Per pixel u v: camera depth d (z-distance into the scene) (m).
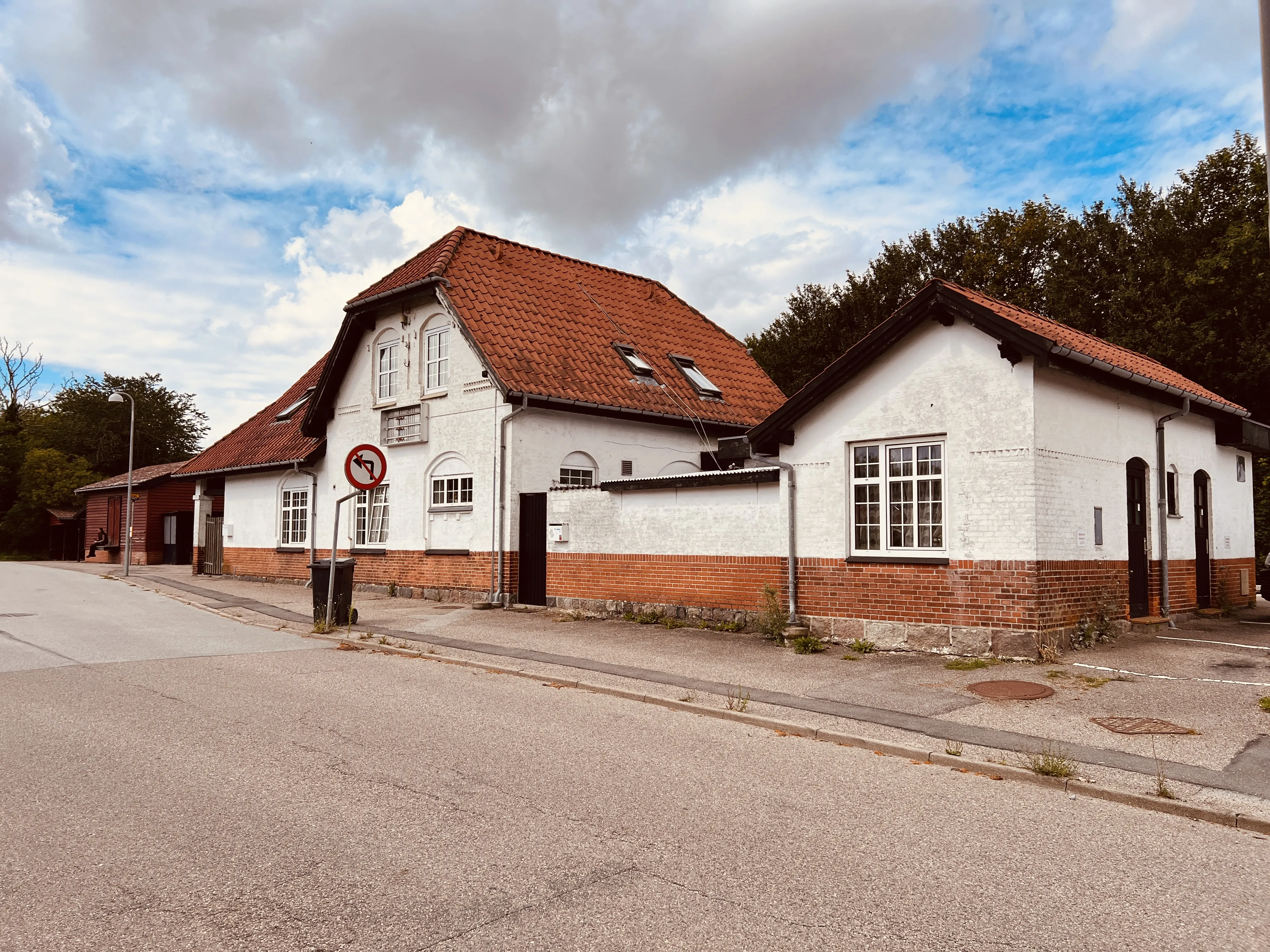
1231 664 10.64
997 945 3.93
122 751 6.96
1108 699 8.95
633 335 22.42
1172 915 4.27
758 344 37.69
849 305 32.81
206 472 28.98
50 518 51.97
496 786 6.16
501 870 4.67
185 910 4.16
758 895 4.41
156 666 11.14
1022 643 10.82
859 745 7.61
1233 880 4.74
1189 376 25.48
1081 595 11.69
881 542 12.24
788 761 7.07
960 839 5.30
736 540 14.09
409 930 3.97
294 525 25.50
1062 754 6.98
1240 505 17.33
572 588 16.56
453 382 19.52
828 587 12.65
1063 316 28.47
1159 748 7.23
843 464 12.59
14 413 61.62
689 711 8.92
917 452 11.98
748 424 21.81
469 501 19.02
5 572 33.28
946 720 8.22
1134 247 28.09
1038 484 10.88
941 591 11.52
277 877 4.55
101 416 59.00
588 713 8.70
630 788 6.18
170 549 40.53
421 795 5.92
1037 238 31.53
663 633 13.92
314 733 7.63
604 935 3.95
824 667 10.92
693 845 5.10
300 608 17.94
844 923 4.12
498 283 20.77
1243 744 7.32
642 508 15.45
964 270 32.06
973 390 11.34
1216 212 26.89
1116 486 12.77
